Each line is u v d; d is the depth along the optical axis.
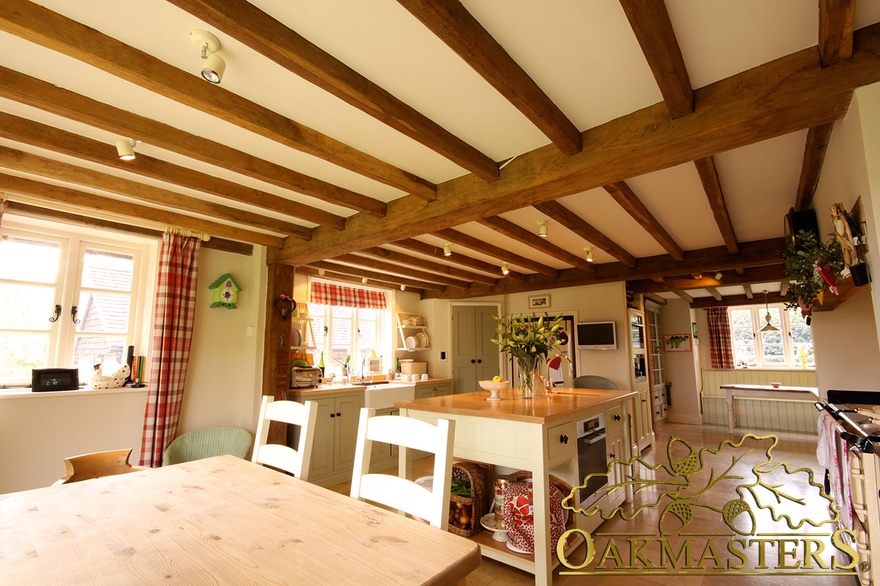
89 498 1.36
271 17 1.48
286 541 1.05
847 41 1.52
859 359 3.65
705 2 1.46
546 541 2.30
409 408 3.03
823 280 2.33
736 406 7.69
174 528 1.13
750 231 4.04
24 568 0.93
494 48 1.59
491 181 2.61
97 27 1.55
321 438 4.20
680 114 1.93
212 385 3.85
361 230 3.40
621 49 1.67
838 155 2.07
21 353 3.08
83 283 3.38
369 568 0.92
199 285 3.85
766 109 1.75
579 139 2.25
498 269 5.58
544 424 2.40
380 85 1.88
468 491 2.86
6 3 1.38
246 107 1.97
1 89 1.72
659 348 7.91
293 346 4.54
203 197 3.14
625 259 4.73
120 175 2.76
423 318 6.77
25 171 2.42
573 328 6.00
